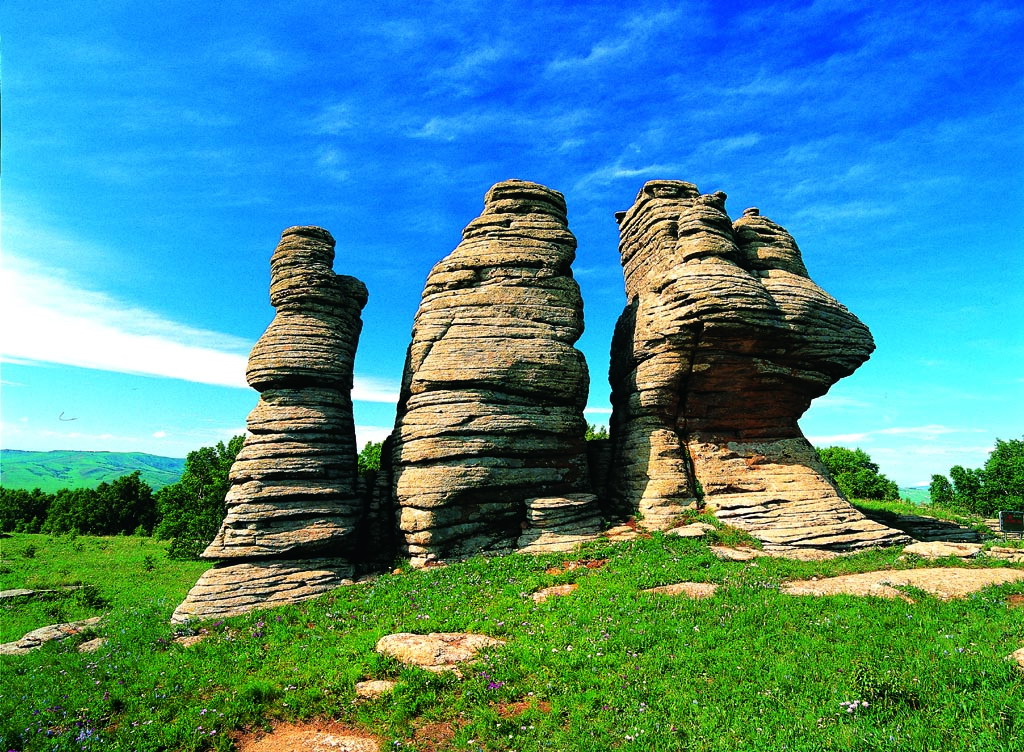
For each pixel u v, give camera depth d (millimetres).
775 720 9953
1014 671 10469
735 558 21594
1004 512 32031
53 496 77375
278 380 25594
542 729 10570
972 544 24641
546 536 24891
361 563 24797
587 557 22500
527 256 28672
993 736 8734
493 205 30234
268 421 24656
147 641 17859
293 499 23781
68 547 51750
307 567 22984
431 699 11930
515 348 26969
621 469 29438
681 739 9844
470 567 22328
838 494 27203
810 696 10625
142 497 72125
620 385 31766
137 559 45219
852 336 28203
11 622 25594
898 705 9898
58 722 12531
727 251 27469
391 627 16234
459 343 26812
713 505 26406
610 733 10172
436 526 24188
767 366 27281
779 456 27859
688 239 27984
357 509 25531
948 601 15312
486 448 25266
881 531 24906
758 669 11766
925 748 8680
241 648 16422
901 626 13469
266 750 11070
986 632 12523
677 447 27906
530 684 12180
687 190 32594
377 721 11516
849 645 12484
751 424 28578
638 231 32781
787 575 19109
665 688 11469
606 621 15125
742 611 15023
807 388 28953
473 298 27859
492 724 10906
